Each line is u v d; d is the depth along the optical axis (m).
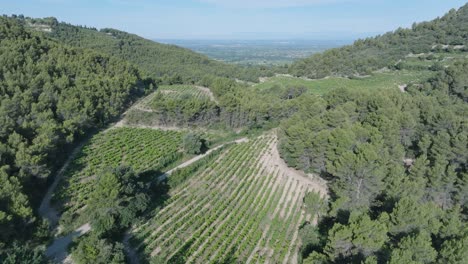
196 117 120.75
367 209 56.16
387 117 80.94
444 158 64.94
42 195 67.94
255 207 68.12
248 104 122.19
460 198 59.22
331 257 42.62
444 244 39.31
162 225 61.19
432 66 159.25
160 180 79.31
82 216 60.06
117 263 44.84
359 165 60.53
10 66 105.94
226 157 93.19
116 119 124.25
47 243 53.19
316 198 65.06
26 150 68.00
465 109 89.38
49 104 99.06
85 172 78.81
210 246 55.81
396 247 42.22
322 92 156.12
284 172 83.62
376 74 175.00
